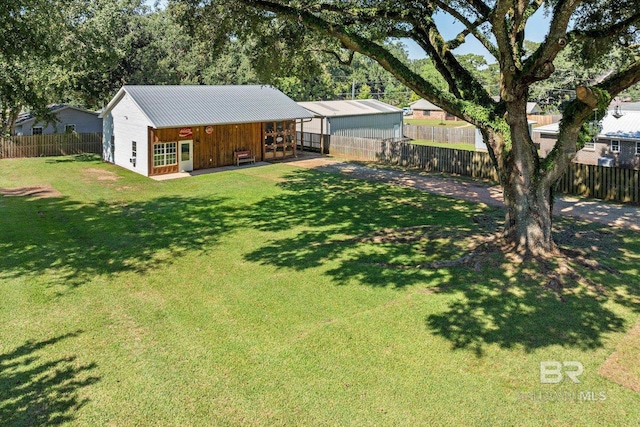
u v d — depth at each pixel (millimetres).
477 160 23578
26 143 29000
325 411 5988
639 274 10250
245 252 12359
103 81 35844
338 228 14484
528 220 10992
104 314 8852
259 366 7031
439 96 11273
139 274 10875
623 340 7547
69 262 11656
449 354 7250
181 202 18250
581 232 13438
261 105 28578
